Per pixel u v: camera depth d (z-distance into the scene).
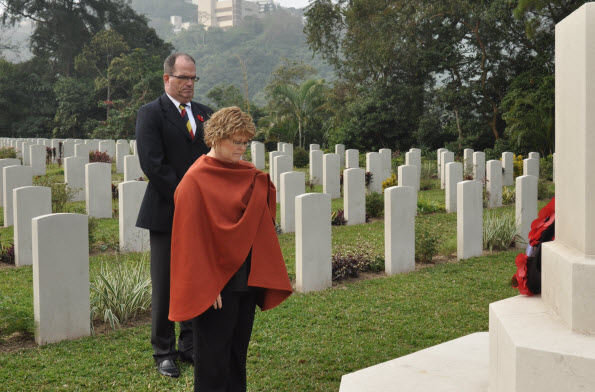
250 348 4.21
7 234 9.12
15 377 3.62
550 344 1.79
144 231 8.16
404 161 20.86
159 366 3.69
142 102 38.75
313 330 4.62
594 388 1.69
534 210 8.73
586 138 1.79
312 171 16.83
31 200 7.31
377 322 4.86
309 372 3.76
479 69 27.72
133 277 5.24
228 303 2.70
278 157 13.52
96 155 20.38
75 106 45.66
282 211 9.77
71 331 4.42
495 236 8.42
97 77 47.28
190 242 2.61
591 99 1.78
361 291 5.94
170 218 3.58
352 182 10.51
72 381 3.55
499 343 2.08
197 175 2.67
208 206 2.64
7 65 49.81
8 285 6.15
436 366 2.96
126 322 4.91
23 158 21.36
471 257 7.81
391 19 26.98
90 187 10.61
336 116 31.16
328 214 6.11
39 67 52.84
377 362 3.93
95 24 54.81
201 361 2.71
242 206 2.71
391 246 6.78
